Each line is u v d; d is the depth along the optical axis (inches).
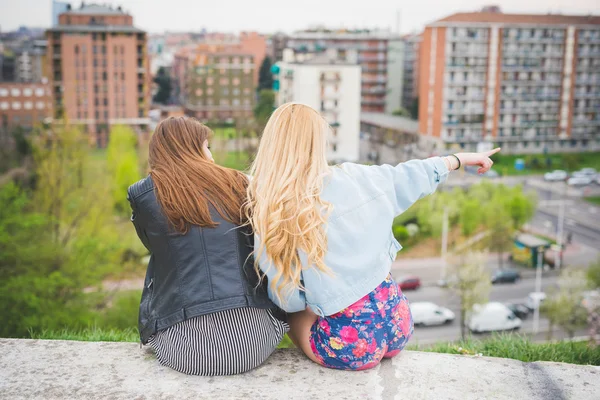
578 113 4025.6
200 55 4188.0
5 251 890.1
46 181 1776.6
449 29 3764.8
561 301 1599.4
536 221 3176.7
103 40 3599.9
